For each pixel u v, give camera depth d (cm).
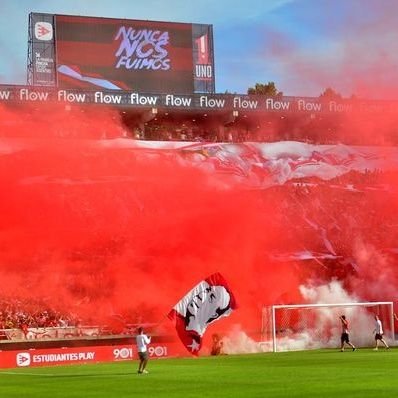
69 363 3819
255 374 2783
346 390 2136
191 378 2689
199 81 5919
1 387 2534
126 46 5756
